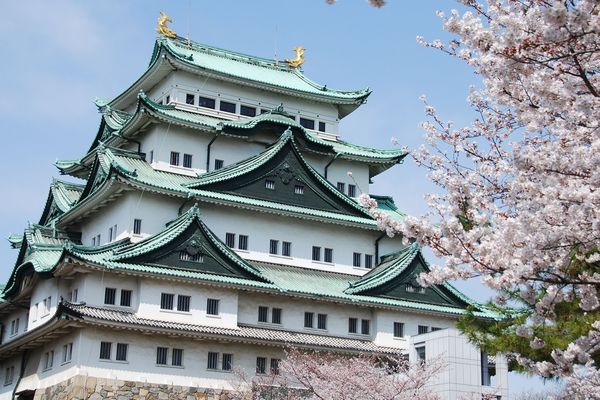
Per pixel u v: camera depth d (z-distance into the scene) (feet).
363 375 142.72
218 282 184.55
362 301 200.95
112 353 173.37
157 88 234.58
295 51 263.90
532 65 53.21
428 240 63.62
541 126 59.72
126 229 194.18
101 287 177.58
